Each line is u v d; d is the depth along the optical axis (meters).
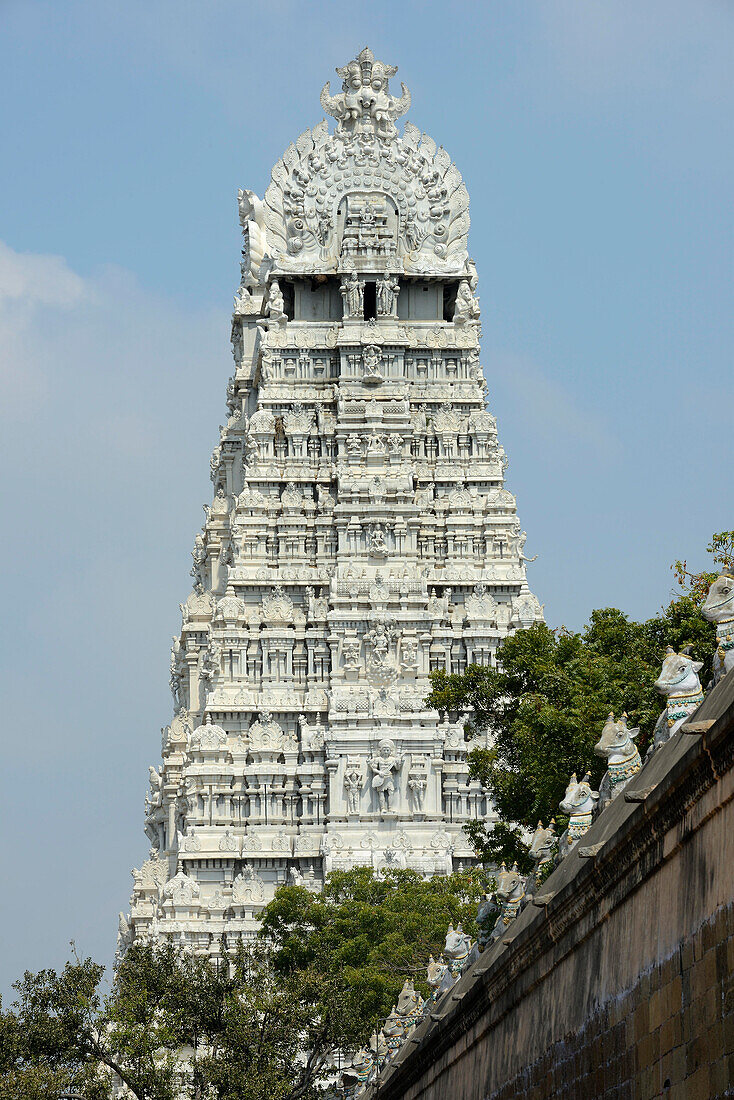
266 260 188.12
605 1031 37.72
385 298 184.50
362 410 181.88
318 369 185.50
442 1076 57.91
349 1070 105.00
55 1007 101.94
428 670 175.50
